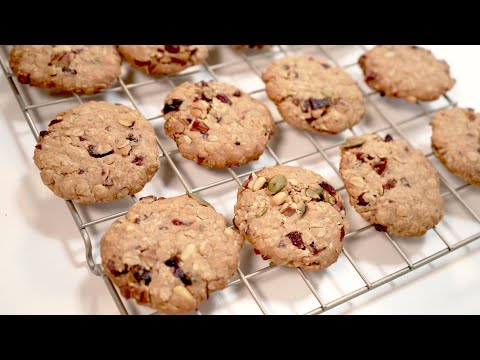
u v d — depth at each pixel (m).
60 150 0.24
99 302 0.23
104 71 0.28
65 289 0.23
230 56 0.33
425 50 0.33
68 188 0.24
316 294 0.23
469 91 0.34
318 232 0.24
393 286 0.25
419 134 0.31
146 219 0.23
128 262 0.22
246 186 0.25
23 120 0.28
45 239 0.24
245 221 0.24
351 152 0.27
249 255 0.25
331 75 0.30
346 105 0.29
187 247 0.22
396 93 0.31
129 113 0.27
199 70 0.32
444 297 0.25
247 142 0.27
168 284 0.21
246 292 0.24
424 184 0.27
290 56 0.31
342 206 0.26
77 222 0.23
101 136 0.25
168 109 0.27
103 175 0.24
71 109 0.26
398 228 0.25
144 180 0.25
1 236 0.24
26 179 0.26
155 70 0.30
